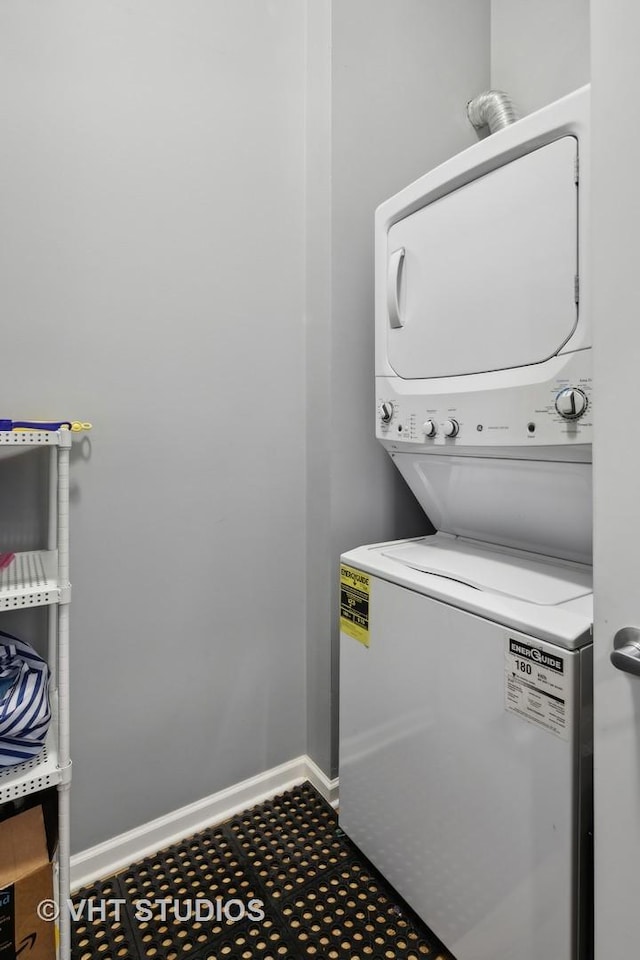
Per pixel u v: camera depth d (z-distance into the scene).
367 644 1.44
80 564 1.47
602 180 0.79
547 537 1.36
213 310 1.65
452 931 1.19
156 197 1.53
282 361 1.81
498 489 1.38
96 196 1.43
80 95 1.39
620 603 0.81
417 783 1.27
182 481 1.62
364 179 1.75
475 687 1.10
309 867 1.52
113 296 1.47
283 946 1.29
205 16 1.58
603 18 0.78
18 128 1.32
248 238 1.71
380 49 1.76
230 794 1.76
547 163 1.08
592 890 0.96
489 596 1.13
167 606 1.62
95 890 1.45
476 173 1.25
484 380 1.25
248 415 1.74
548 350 1.10
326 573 1.78
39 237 1.36
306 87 1.79
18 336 1.35
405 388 1.49
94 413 1.46
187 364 1.61
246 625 1.78
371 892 1.44
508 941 1.05
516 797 1.02
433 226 1.38
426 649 1.23
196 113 1.58
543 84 1.91
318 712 1.86
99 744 1.52
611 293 0.79
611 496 0.81
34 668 1.22
